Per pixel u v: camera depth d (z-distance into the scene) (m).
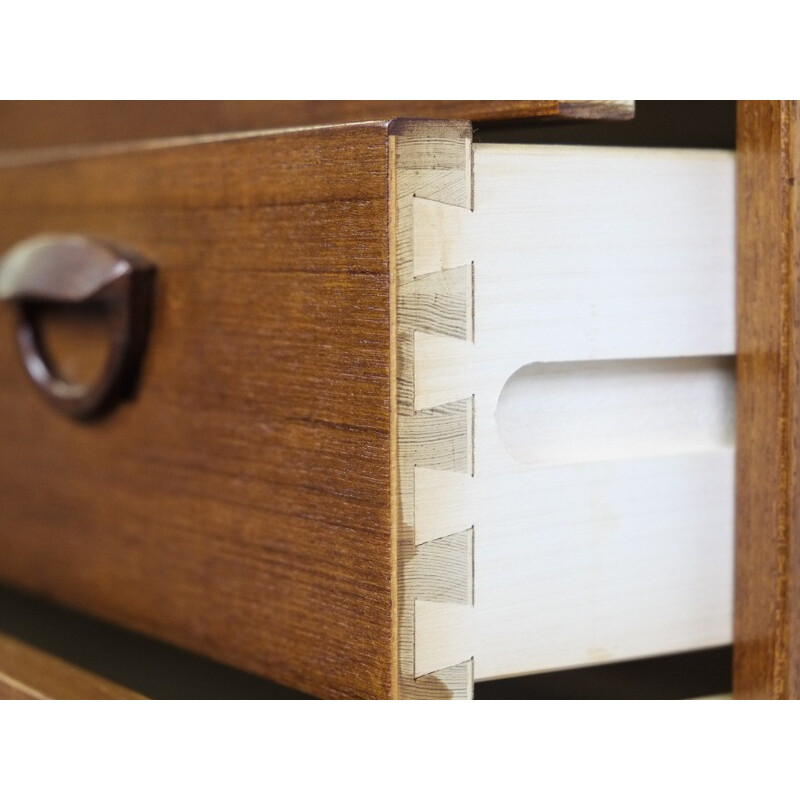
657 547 0.58
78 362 0.73
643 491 0.58
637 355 0.56
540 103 0.54
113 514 0.70
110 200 0.69
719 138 0.61
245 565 0.61
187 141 0.63
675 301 0.57
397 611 0.52
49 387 0.73
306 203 0.55
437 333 0.52
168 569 0.66
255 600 0.60
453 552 0.53
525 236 0.53
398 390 0.51
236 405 0.61
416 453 0.52
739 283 0.59
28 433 0.77
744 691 0.60
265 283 0.58
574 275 0.55
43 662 0.70
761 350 0.58
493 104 0.57
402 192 0.51
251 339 0.60
